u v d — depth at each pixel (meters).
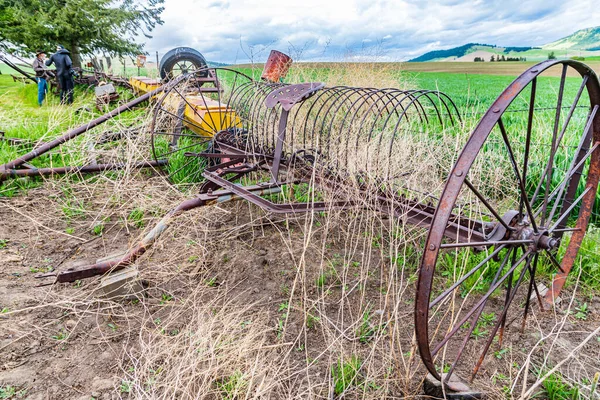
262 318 3.18
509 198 4.63
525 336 3.02
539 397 2.52
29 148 6.68
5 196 5.28
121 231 4.59
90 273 3.29
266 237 4.48
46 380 2.54
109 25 21.02
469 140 1.98
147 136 6.34
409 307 3.36
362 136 4.44
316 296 3.46
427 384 2.51
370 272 3.83
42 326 3.01
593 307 3.34
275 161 4.01
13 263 3.85
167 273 3.72
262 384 2.31
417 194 3.71
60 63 12.26
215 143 5.55
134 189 5.25
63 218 4.84
